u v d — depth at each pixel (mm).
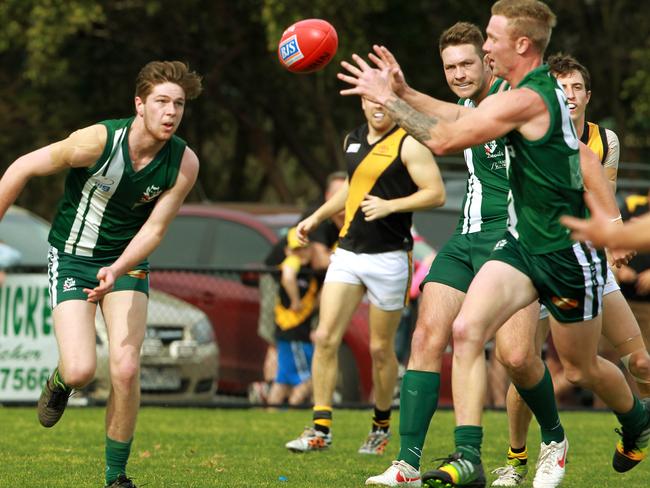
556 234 18266
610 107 88875
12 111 86875
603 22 88375
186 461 25422
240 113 93188
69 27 74875
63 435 30062
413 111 17750
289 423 33875
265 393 39844
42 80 77812
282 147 106062
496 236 21719
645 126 89438
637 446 22453
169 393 38781
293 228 38250
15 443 28250
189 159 20016
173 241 43594
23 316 37062
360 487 21453
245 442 29328
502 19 17969
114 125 19594
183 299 41094
